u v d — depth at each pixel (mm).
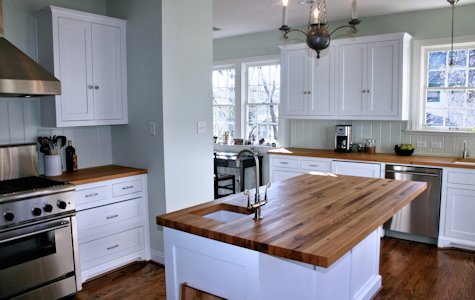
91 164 3814
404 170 4090
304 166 4773
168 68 3426
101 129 3873
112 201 3379
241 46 5945
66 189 2879
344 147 4801
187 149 3652
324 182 2990
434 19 4406
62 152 3586
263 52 5715
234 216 2334
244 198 2498
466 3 4160
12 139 3273
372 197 2465
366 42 4488
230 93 6320
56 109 3211
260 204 2045
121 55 3648
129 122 3732
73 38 3281
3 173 3115
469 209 3791
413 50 4551
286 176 4934
